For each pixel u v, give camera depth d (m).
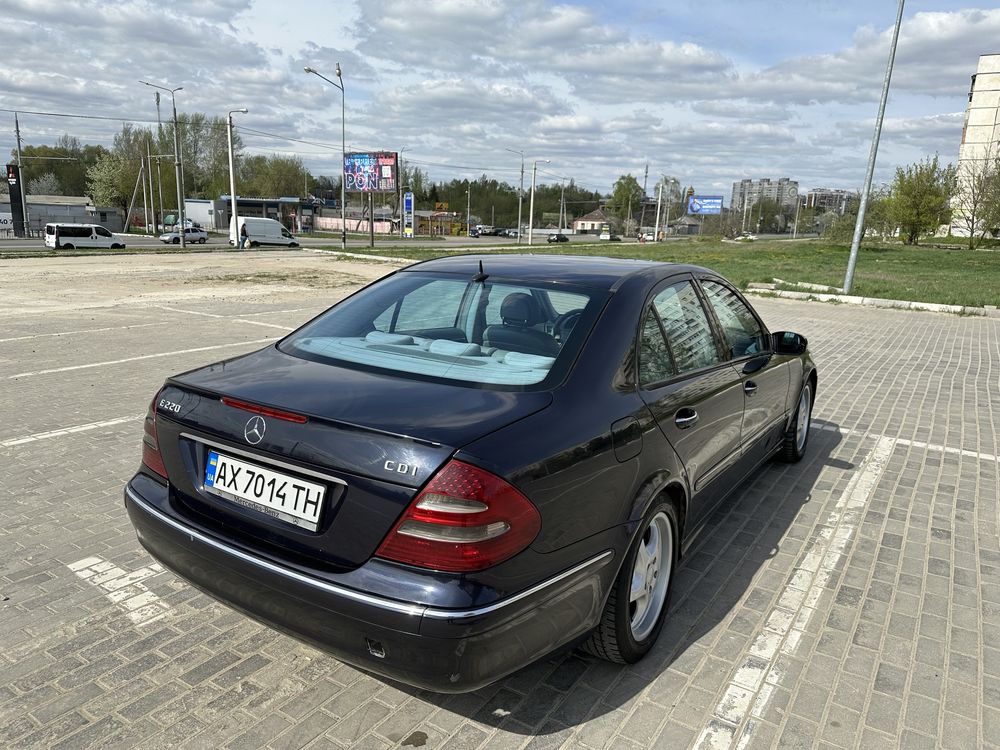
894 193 57.72
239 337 10.13
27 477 4.55
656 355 2.92
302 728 2.38
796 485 4.87
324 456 2.07
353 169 70.19
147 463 2.67
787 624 3.13
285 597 2.12
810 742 2.40
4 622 2.94
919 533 4.15
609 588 2.42
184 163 98.12
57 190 102.50
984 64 84.69
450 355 2.66
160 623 2.98
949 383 8.55
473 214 142.50
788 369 4.51
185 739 2.31
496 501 1.95
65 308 13.45
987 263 38.44
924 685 2.73
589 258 3.63
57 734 2.31
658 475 2.68
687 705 2.56
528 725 2.43
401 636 1.92
